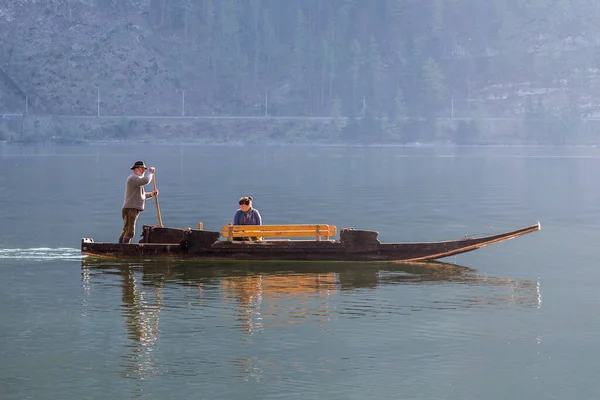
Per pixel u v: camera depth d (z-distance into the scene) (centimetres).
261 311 2205
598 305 2297
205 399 1534
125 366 1723
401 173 10925
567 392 1580
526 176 10312
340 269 2858
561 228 4269
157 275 2731
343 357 1784
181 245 2998
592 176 10362
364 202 5853
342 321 2094
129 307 2248
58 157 17975
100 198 6262
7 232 3978
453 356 1797
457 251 3009
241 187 7638
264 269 2853
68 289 2497
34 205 5594
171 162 15200
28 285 2558
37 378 1647
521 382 1633
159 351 1828
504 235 2991
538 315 2175
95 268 2869
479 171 11769
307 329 2014
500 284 2608
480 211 5241
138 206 3097
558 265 3006
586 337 1953
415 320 2112
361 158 18138
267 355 1802
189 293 2438
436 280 2677
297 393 1566
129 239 3125
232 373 1678
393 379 1647
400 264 2980
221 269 2847
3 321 2089
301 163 14762
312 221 4516
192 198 6194
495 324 2070
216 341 1905
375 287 2545
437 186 7988
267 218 4669
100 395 1553
